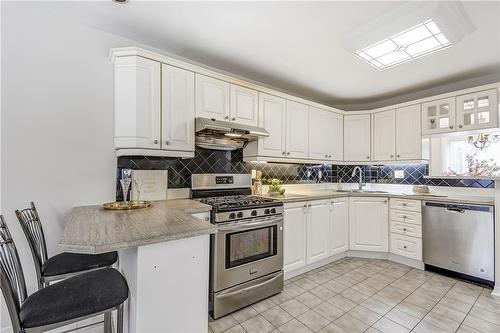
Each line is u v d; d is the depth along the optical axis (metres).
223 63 2.62
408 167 3.51
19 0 1.68
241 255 2.10
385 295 2.25
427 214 2.79
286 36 2.09
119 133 1.98
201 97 2.31
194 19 1.88
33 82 1.77
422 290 2.34
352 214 3.28
